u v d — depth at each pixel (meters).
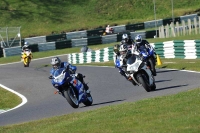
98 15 124.81
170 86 32.75
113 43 95.31
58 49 94.25
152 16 123.88
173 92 28.95
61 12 125.25
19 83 48.47
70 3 130.25
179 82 34.41
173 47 54.97
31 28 115.75
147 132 16.67
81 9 127.25
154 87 31.33
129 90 34.12
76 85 28.05
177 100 22.86
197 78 35.34
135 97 29.67
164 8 128.12
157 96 27.38
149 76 30.39
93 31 105.06
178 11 124.88
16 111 31.61
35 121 24.28
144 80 30.06
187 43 52.66
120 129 17.88
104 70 52.47
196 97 22.84
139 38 39.12
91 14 125.06
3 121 27.53
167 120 18.25
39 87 44.28
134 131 17.23
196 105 20.70
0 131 22.31
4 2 126.62
